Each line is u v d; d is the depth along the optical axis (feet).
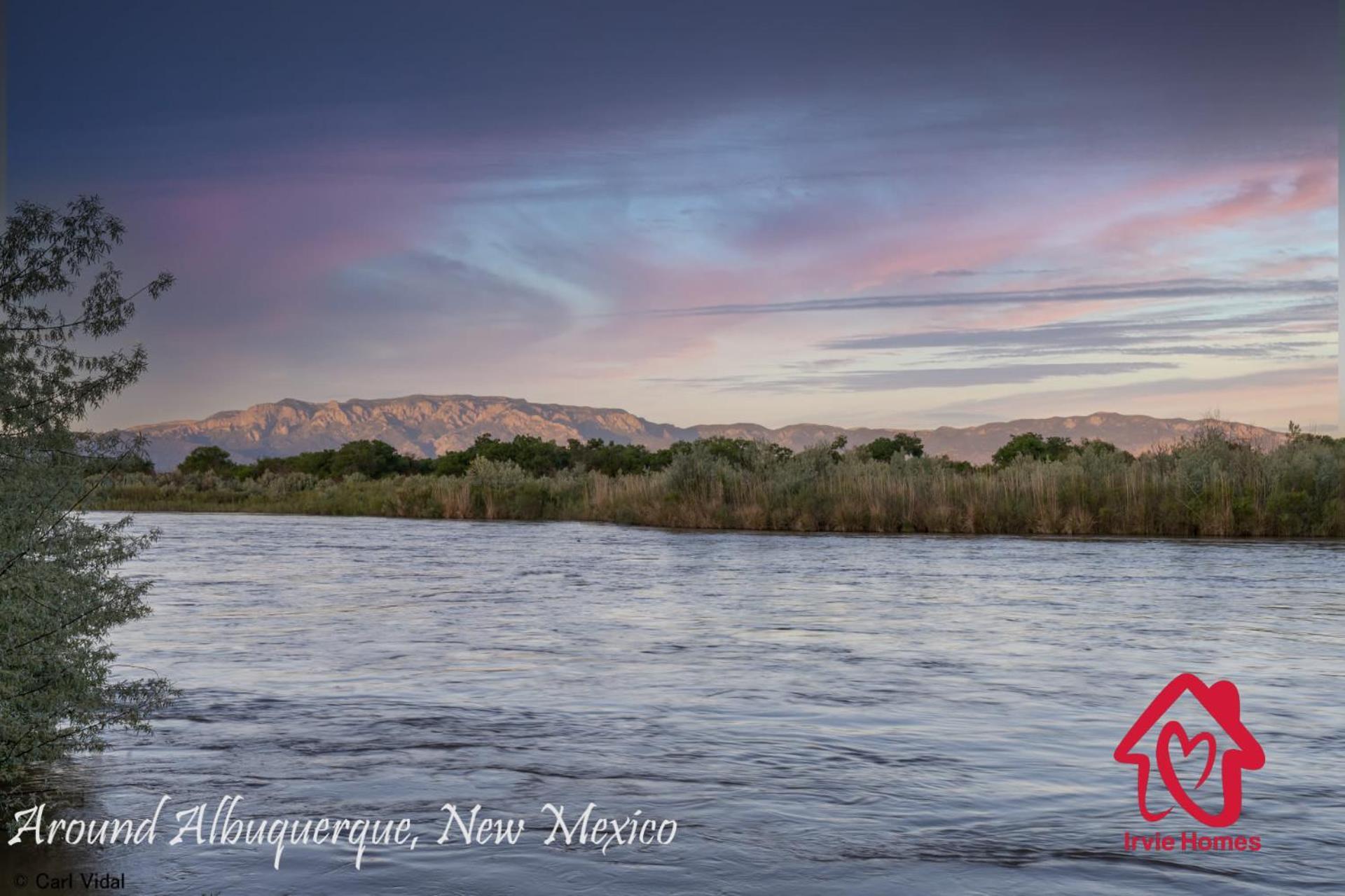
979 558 92.48
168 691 28.12
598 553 101.96
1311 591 66.80
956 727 30.89
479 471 212.23
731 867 20.20
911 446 236.02
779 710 33.09
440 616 56.03
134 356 25.94
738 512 147.23
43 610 24.77
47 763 26.43
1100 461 135.85
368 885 19.33
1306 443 131.54
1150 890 19.04
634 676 38.70
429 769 26.55
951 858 20.61
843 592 67.10
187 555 100.73
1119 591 66.74
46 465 25.40
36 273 25.12
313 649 44.70
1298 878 19.63
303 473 323.78
